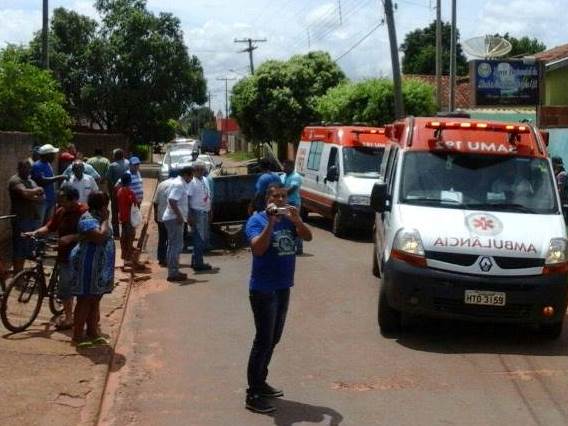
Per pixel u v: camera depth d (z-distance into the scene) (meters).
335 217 17.27
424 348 8.14
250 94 38.56
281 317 6.30
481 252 7.91
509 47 24.28
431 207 8.66
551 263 7.94
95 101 42.41
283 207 6.07
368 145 17.56
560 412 6.24
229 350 8.12
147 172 43.72
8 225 12.70
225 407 6.34
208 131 77.38
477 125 9.39
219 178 15.45
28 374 6.87
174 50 42.78
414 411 6.24
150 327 9.13
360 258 14.30
